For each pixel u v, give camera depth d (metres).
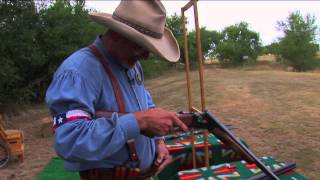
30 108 14.99
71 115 1.77
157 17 1.90
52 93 1.83
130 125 1.77
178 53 2.08
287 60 35.72
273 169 3.42
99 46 1.98
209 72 28.31
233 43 40.56
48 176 6.36
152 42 1.86
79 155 1.72
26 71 15.76
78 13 17.05
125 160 2.01
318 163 6.76
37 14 15.62
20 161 7.69
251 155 2.19
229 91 16.56
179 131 1.96
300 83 18.12
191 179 3.46
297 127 9.45
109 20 1.86
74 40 16.64
